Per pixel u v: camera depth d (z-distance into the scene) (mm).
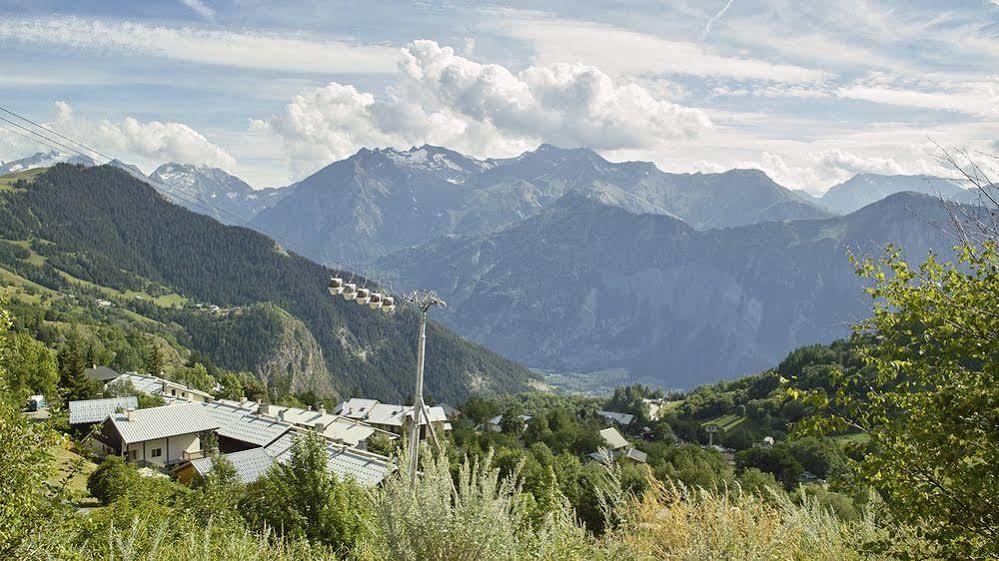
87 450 12273
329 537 16797
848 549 7398
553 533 7207
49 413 12047
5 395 11008
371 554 7797
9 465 9938
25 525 9672
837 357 125875
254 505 19250
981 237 6820
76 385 75250
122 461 35250
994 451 6090
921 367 7125
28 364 60844
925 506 6480
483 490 7250
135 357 139750
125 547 9562
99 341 147000
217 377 166000
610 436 99000
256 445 59625
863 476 7047
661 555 7090
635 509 7781
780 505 7855
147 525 13328
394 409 107062
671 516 7410
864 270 7652
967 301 6742
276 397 122625
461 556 6844
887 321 7355
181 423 60906
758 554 6770
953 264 7027
